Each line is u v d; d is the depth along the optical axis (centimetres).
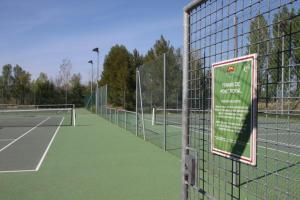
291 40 321
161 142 1491
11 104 7388
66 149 1426
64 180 884
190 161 484
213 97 440
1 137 1927
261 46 361
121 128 2394
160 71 1407
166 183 836
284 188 575
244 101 378
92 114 4566
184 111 503
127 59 5700
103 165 1070
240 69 383
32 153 1341
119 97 5469
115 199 713
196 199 559
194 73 490
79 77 8006
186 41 496
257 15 356
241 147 386
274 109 355
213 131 444
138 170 988
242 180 632
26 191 785
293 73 329
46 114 4784
